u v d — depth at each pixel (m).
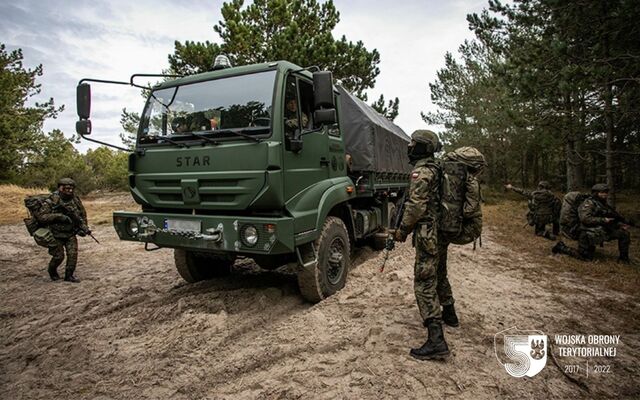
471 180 3.19
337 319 3.73
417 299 3.08
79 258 7.27
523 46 9.91
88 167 27.34
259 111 3.79
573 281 5.16
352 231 5.28
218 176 3.75
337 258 4.50
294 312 4.12
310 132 4.04
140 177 4.29
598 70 6.76
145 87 4.43
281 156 3.69
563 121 9.91
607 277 5.35
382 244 6.93
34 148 21.17
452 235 3.18
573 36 7.25
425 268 3.03
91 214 14.26
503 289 4.74
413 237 3.14
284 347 3.20
